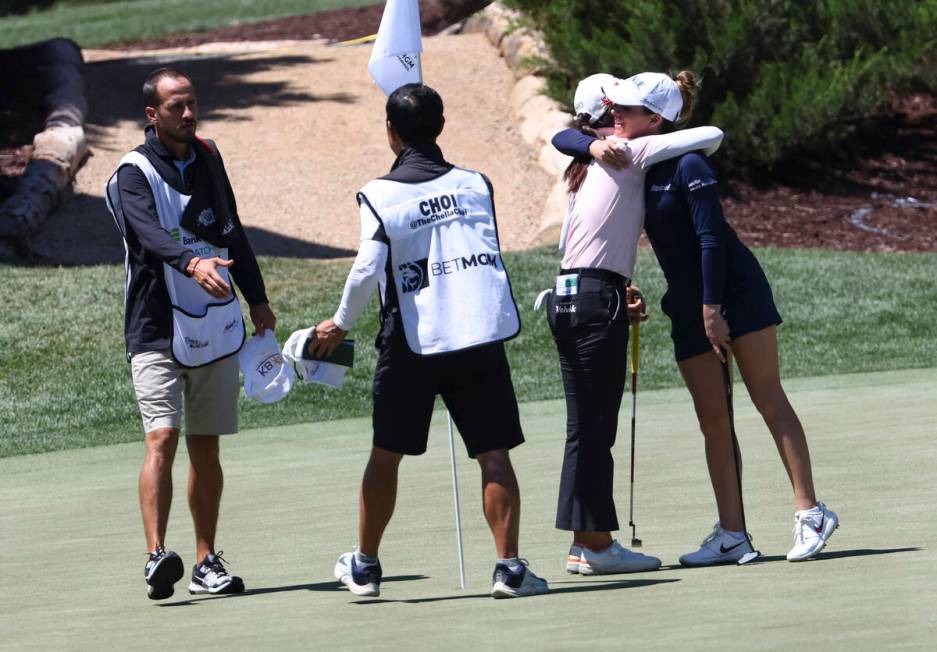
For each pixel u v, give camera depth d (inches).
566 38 3070.9
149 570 736.3
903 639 527.8
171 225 809.5
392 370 729.0
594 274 780.6
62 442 1649.9
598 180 788.0
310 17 4963.1
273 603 719.7
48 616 709.3
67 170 2874.0
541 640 574.6
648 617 614.9
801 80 2994.6
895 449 1104.2
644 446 1239.5
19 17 5915.4
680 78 818.2
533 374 1951.3
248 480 1212.5
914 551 733.9
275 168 3068.4
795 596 639.8
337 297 2244.1
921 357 1929.1
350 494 1088.2
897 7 3100.4
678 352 807.1
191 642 621.0
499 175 3029.0
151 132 821.2
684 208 781.3
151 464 782.5
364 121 3319.4
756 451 1157.7
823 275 2364.7
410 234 720.3
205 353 800.3
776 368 800.3
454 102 3376.0
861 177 3036.4
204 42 4584.2
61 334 2079.2
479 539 883.4
